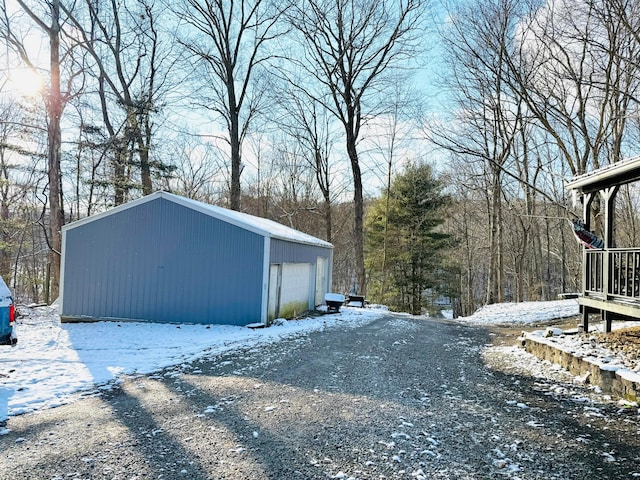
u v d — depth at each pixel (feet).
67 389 16.97
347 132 70.95
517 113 58.08
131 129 61.21
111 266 36.27
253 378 18.93
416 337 32.12
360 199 69.77
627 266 22.38
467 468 10.51
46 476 9.79
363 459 10.92
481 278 117.19
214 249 35.14
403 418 14.01
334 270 111.04
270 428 12.96
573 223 27.25
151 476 9.86
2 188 64.80
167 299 35.63
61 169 58.85
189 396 16.16
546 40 48.57
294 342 28.12
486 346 28.89
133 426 13.03
